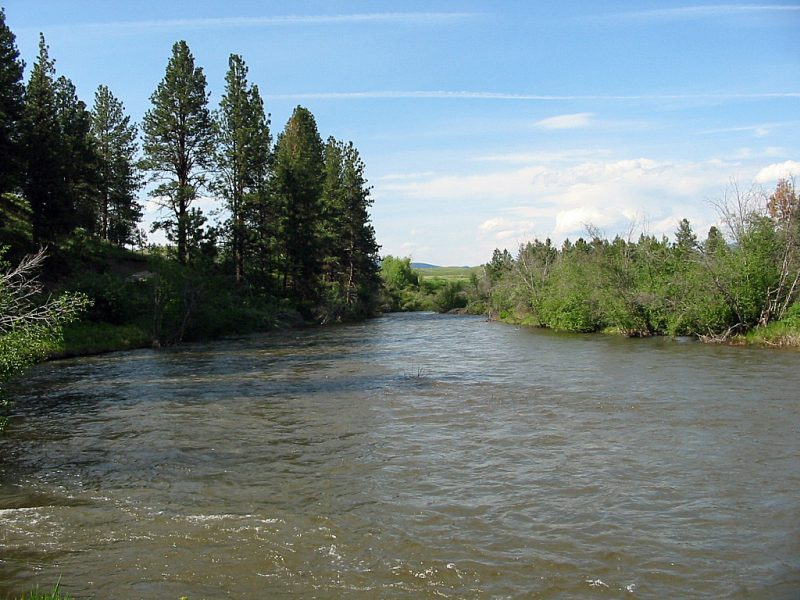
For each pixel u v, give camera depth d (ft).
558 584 24.11
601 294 130.41
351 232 232.94
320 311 193.47
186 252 159.84
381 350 110.63
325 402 61.57
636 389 65.31
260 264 188.55
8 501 33.94
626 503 32.60
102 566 26.07
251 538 28.76
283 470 39.32
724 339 107.96
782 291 106.01
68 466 40.50
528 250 187.93
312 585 24.26
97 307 119.85
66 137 144.77
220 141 176.96
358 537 28.76
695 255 112.88
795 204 108.58
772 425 48.42
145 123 163.94
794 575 24.57
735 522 29.91
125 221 200.75
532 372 80.18
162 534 29.30
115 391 68.49
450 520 30.71
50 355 96.73
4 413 56.85
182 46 162.40
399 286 321.93
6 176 113.91
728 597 22.98
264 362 93.86
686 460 39.86
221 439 47.24
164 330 123.03
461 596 23.26
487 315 217.56
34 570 25.71
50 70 137.69
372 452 43.24
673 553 26.71
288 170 191.83
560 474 37.63
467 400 61.67
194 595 23.54
